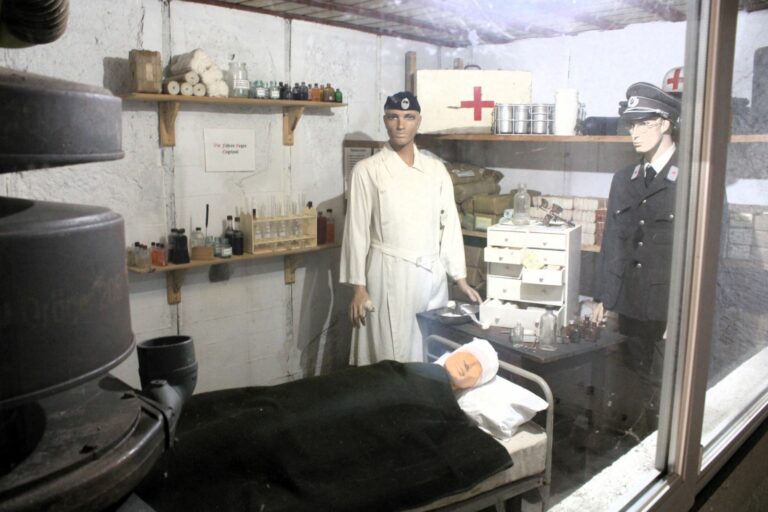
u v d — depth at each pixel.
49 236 0.31
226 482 0.76
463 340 1.27
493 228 1.42
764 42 1.77
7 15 0.37
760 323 2.04
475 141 1.39
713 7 1.13
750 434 1.64
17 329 0.31
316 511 0.78
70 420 0.39
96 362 0.35
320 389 0.93
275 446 0.82
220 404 0.82
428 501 0.93
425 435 1.01
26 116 0.31
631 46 1.45
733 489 1.50
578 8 1.32
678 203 1.25
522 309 1.43
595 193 1.53
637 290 1.52
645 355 1.51
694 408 1.29
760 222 1.92
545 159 1.50
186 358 0.48
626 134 1.50
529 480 1.18
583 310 1.58
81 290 0.34
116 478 0.36
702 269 1.22
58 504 0.33
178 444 0.75
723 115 1.19
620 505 1.21
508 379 1.43
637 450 1.39
